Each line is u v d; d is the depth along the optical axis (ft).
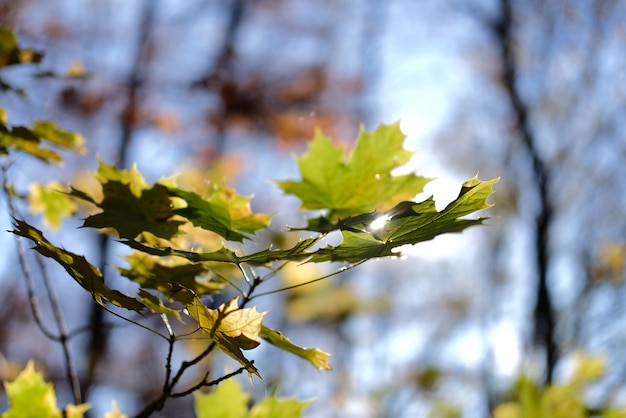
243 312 2.91
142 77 18.95
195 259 2.97
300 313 18.47
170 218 3.49
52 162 5.20
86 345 17.21
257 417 4.16
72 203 5.79
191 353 9.76
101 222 3.42
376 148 3.69
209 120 19.49
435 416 13.43
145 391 21.67
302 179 3.67
